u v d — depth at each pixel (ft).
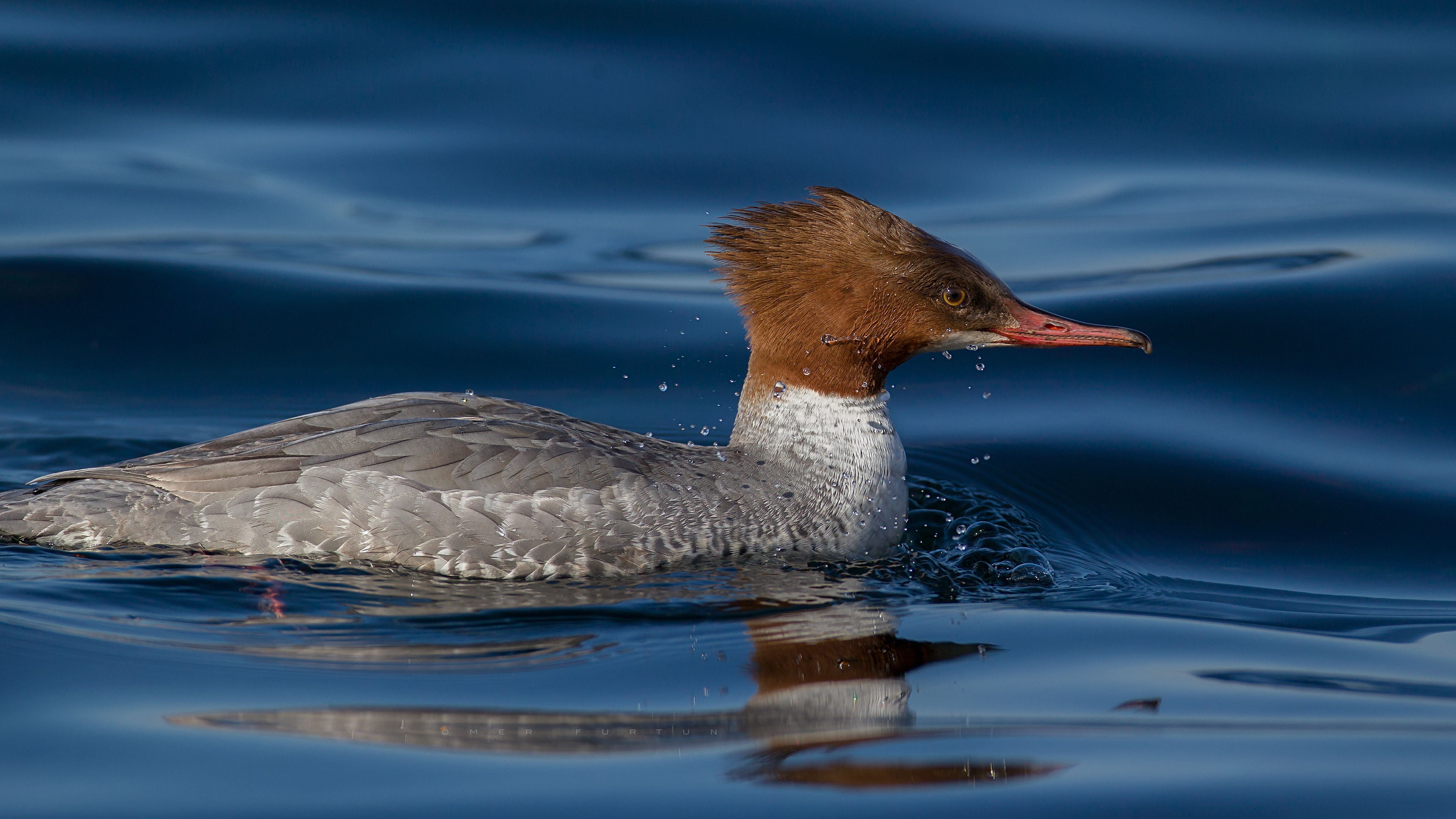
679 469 33.55
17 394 46.19
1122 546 38.06
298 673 26.91
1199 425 44.83
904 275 34.32
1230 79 66.39
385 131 63.26
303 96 65.10
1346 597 34.30
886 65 66.03
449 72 66.08
